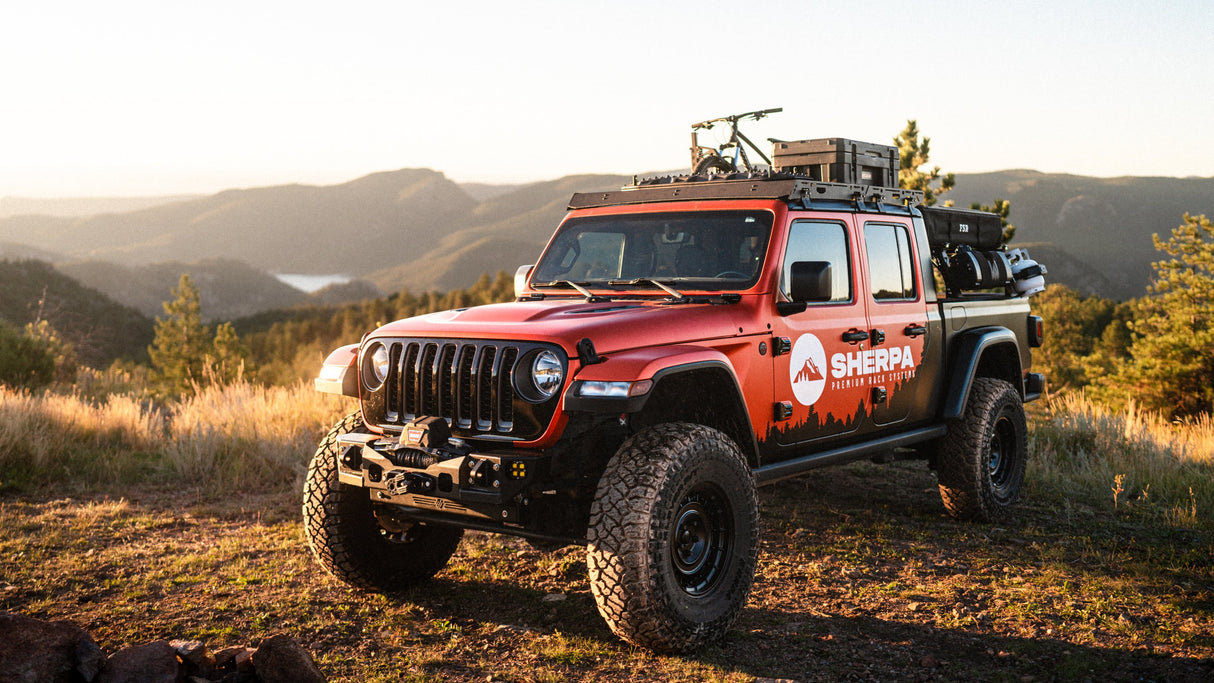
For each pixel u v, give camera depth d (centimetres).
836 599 450
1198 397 2003
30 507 653
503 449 368
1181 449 870
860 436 518
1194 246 2930
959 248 639
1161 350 2117
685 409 437
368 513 445
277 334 9006
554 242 530
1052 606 434
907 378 546
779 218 459
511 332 370
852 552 530
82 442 880
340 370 435
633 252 491
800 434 466
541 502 378
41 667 296
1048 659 371
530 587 473
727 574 390
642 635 357
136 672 303
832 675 356
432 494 367
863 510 637
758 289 443
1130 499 694
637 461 362
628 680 349
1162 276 2978
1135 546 547
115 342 8912
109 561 516
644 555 348
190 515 638
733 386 404
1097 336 7219
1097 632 400
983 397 596
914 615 425
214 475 765
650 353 371
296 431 868
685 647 367
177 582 476
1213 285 2811
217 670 324
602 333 369
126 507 656
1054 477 740
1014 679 352
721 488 386
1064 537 568
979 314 629
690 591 378
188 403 1116
